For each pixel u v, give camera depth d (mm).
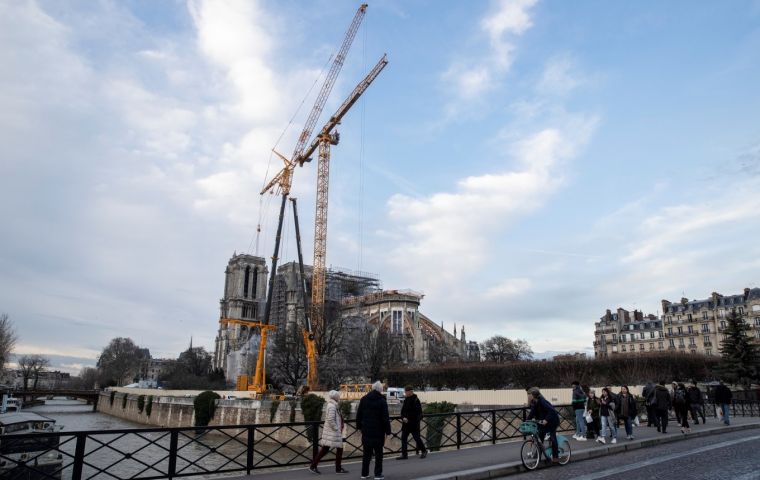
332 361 97375
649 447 20875
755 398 39969
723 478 13484
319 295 125688
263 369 82438
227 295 195875
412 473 14812
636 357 55469
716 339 126062
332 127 132625
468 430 27016
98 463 36594
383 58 121938
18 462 12047
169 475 13602
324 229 130125
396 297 144250
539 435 16797
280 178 142125
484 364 70688
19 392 124188
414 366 95000
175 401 72438
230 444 50656
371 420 14156
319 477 14453
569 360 58844
